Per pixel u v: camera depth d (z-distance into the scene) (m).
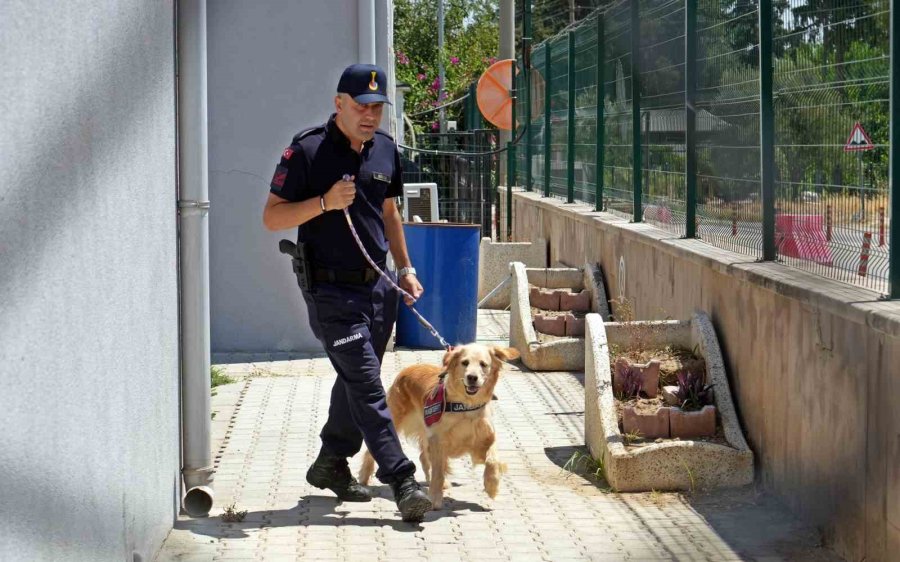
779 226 6.26
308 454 6.80
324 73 10.07
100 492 3.64
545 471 6.51
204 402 5.61
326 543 5.07
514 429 7.54
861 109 5.03
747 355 6.32
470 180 19.97
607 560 4.88
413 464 5.42
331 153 5.40
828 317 5.04
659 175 9.23
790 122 5.99
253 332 10.31
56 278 3.14
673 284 8.16
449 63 36.41
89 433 3.50
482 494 6.05
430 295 10.70
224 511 5.56
